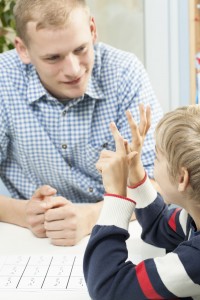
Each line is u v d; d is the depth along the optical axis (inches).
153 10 85.7
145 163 48.6
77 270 34.3
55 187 52.8
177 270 27.6
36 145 50.4
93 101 49.1
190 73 85.6
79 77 43.1
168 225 36.7
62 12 39.8
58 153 50.4
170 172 30.5
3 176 54.1
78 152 50.4
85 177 51.6
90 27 43.8
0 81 50.3
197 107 31.4
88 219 41.7
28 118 49.9
